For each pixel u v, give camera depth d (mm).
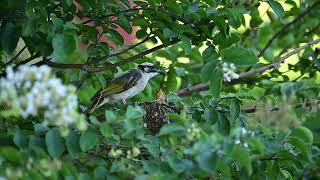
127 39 15281
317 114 11555
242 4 12031
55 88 7156
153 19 10992
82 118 7605
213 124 10539
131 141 9438
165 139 8883
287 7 16109
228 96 12031
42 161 7664
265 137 9688
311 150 10562
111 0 11273
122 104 12859
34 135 8578
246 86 14031
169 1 10688
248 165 7965
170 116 9164
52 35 9375
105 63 12070
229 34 11031
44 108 7305
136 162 9172
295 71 14336
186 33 11266
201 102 11555
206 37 11250
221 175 9680
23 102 7094
